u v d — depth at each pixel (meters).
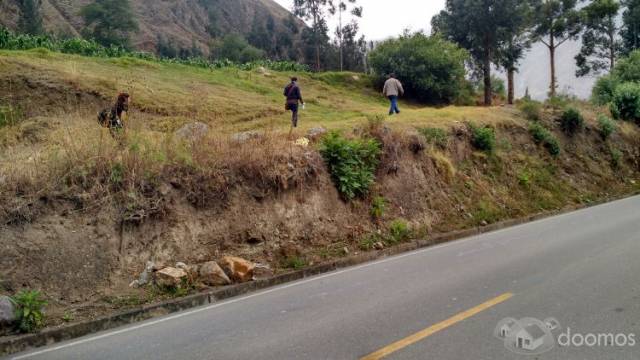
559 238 10.20
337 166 11.52
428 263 8.78
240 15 153.38
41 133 10.71
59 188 7.79
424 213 12.70
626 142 23.81
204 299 7.43
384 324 5.46
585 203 16.97
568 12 39.25
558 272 7.28
